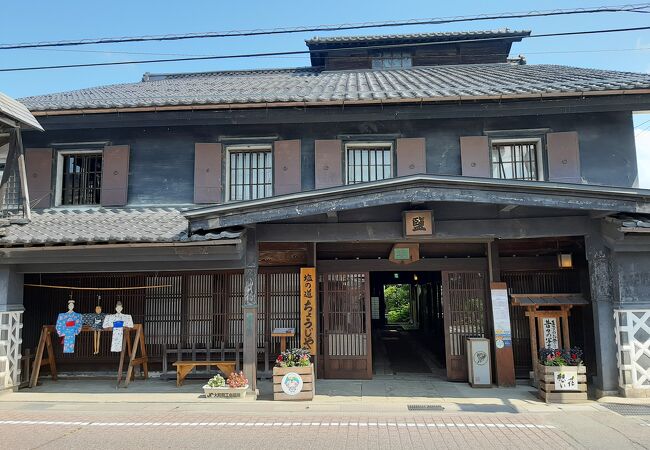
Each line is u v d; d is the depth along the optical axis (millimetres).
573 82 10453
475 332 10156
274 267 10773
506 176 10555
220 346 10719
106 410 7855
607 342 8398
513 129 10477
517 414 7391
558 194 7574
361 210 8688
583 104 9859
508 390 9203
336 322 10492
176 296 10930
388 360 12992
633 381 8172
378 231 8820
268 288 10797
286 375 8430
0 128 10016
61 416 7488
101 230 9117
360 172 10758
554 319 9672
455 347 10188
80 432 6598
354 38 15977
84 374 10930
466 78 12562
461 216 8742
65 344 9789
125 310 10992
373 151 10867
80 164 11375
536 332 10008
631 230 7625
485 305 10195
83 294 11086
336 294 10562
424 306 18391
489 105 10023
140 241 8320
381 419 7176
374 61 16469
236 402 8305
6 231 9258
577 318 10203
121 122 10773
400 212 8789
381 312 22828
